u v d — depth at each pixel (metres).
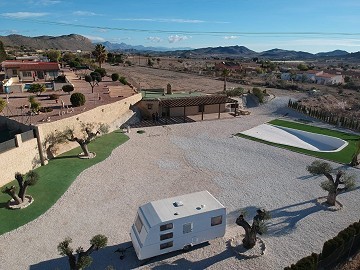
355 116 58.19
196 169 31.73
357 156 35.38
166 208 18.70
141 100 54.28
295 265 16.02
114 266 17.80
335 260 18.14
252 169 31.97
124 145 38.47
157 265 17.92
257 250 19.14
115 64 131.00
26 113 38.19
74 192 26.16
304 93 78.94
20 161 28.14
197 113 57.78
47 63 67.50
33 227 21.25
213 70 122.75
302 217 23.06
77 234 20.62
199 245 19.67
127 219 22.45
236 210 24.08
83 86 61.69
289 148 38.66
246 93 70.19
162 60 185.50
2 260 18.08
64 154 33.84
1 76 66.50
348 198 26.06
